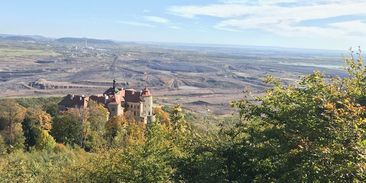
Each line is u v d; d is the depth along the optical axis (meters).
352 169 16.80
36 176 54.31
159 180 30.12
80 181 45.41
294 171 19.19
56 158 89.19
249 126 26.06
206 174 25.09
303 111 22.59
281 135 22.38
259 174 23.45
